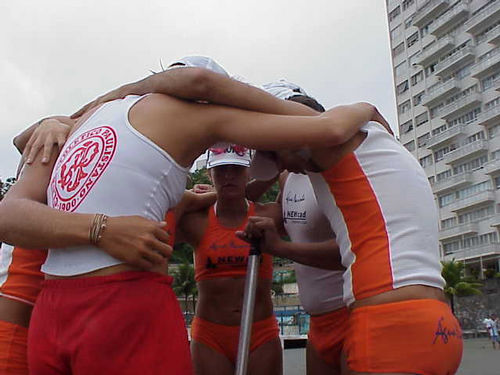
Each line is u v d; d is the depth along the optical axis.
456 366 1.87
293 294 39.31
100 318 1.53
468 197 57.81
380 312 1.81
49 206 1.71
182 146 1.75
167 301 1.67
